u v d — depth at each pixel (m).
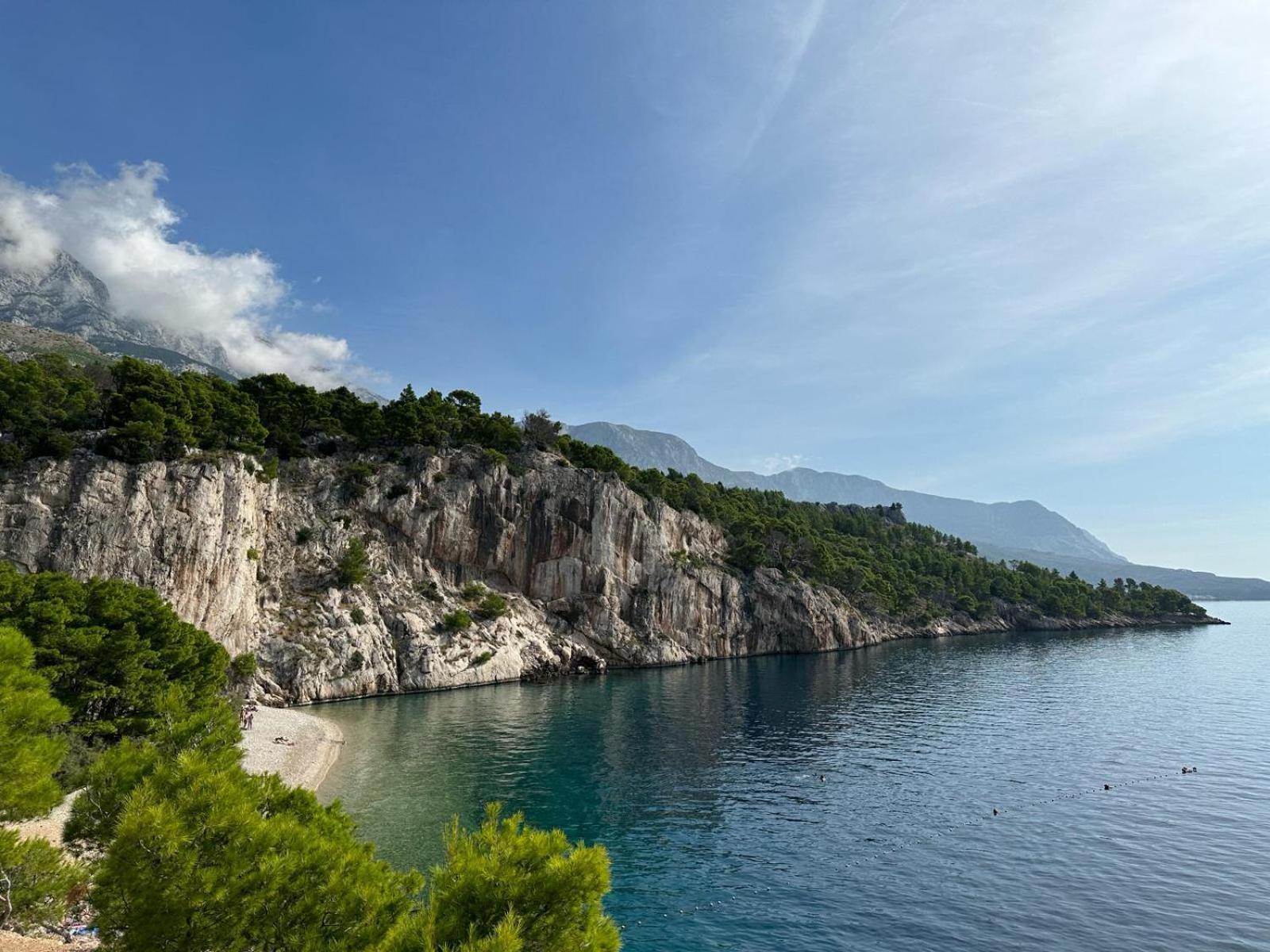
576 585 135.50
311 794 17.61
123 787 15.04
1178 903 31.84
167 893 11.58
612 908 31.69
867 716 78.44
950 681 108.00
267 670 87.44
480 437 144.88
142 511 77.06
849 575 196.25
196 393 92.94
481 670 106.75
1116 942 28.53
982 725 72.56
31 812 16.27
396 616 105.06
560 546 136.38
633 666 132.00
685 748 62.66
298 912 12.37
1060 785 50.22
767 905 31.92
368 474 120.00
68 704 39.25
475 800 45.97
